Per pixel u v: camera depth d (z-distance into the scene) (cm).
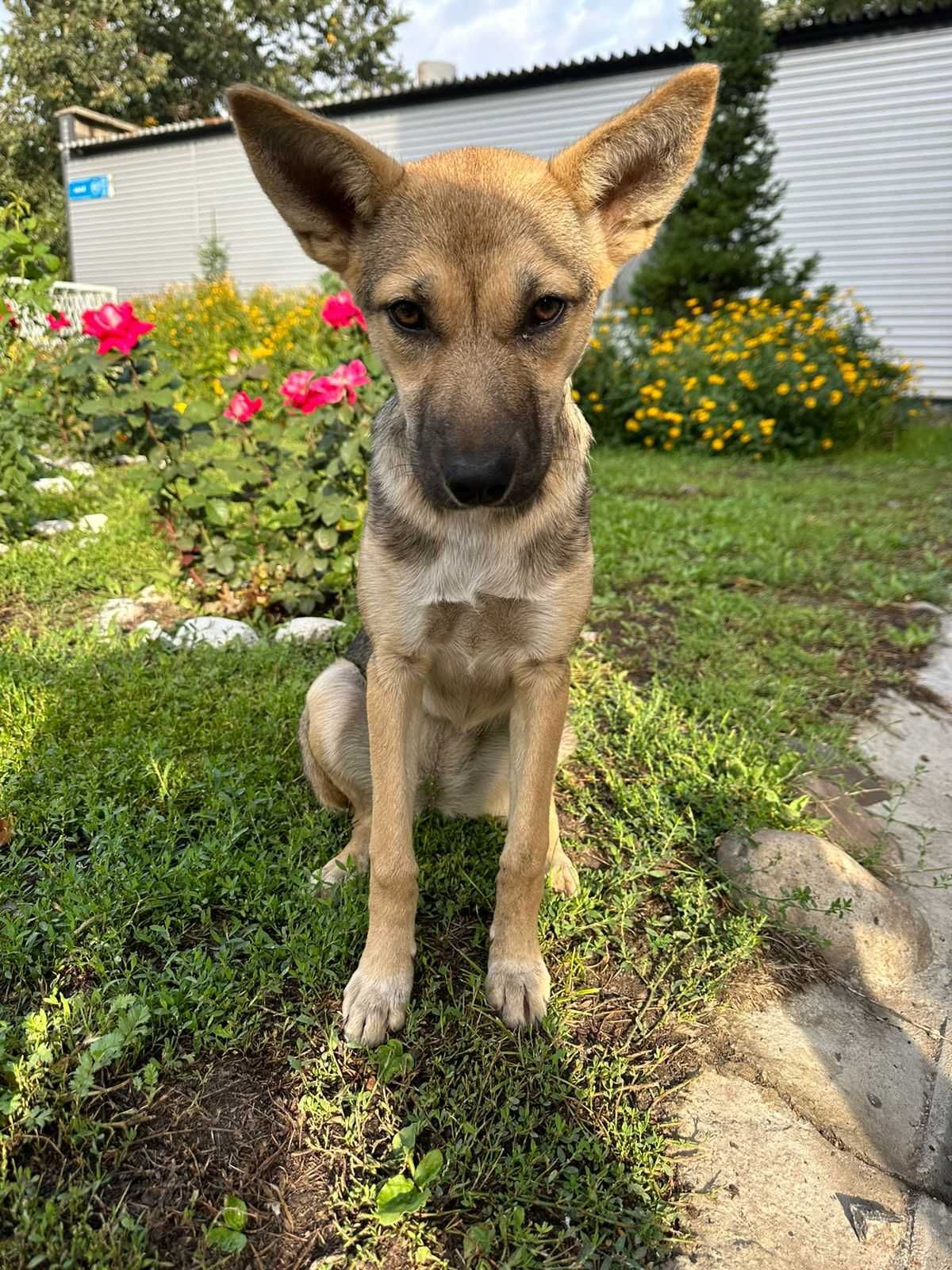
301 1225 45
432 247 56
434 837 73
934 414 347
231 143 477
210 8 796
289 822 73
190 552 121
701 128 62
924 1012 62
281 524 118
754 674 106
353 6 893
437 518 59
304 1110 50
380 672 61
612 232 65
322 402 113
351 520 112
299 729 77
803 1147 51
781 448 272
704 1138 51
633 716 92
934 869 77
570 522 61
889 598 137
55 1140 47
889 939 66
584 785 83
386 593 60
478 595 59
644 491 208
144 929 60
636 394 280
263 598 118
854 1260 45
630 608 129
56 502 158
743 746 86
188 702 89
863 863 76
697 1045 56
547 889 69
